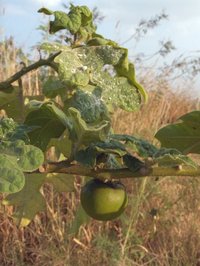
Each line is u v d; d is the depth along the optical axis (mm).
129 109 334
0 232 1080
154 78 1868
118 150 297
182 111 2262
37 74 1167
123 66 334
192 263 1062
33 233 1091
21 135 270
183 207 1182
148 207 1150
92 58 326
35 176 397
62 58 317
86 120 317
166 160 293
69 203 1160
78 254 1032
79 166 300
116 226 1140
